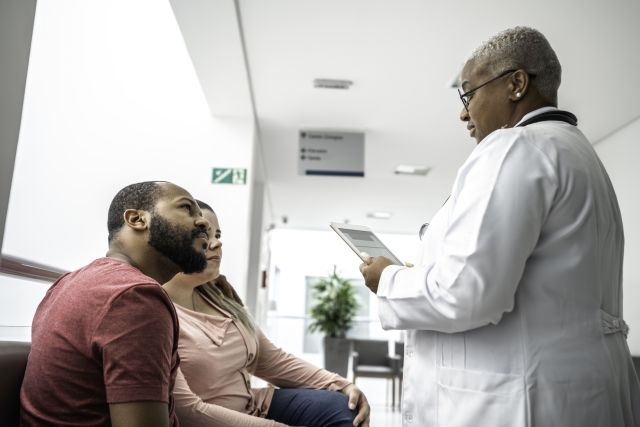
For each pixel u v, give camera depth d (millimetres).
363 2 3275
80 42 4906
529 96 1332
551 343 1131
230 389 1685
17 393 1025
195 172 4691
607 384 1113
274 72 4262
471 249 1085
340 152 5453
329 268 10891
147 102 4816
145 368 918
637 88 4137
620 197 4883
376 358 8492
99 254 4684
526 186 1116
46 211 4738
